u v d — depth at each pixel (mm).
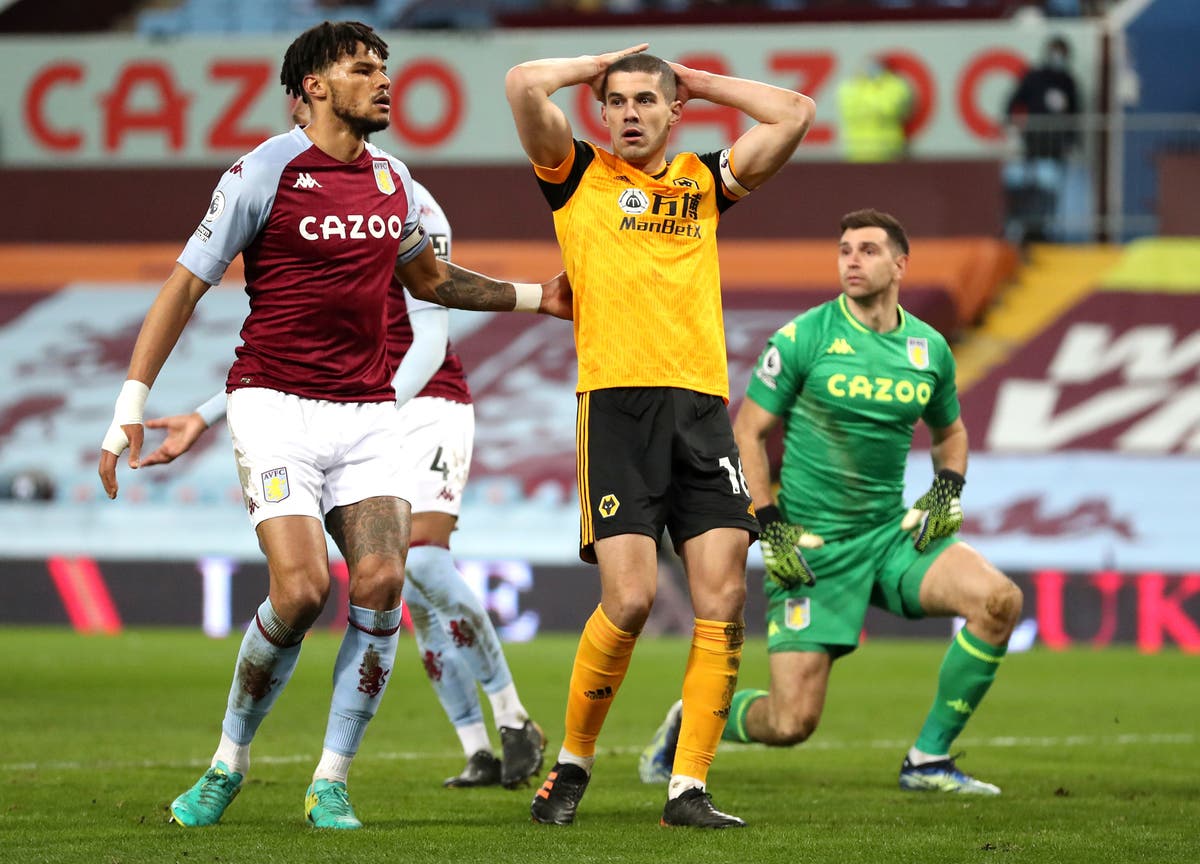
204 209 80625
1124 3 78938
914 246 75312
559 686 40375
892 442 23328
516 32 83688
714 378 18375
